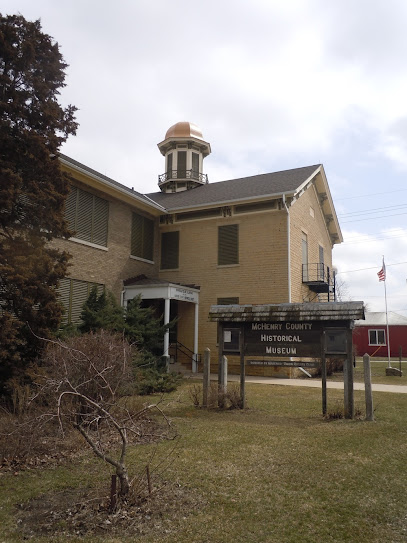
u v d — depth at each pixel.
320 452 7.08
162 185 30.81
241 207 22.58
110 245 21.12
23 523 4.66
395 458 6.79
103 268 20.61
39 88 10.98
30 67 11.19
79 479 5.91
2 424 7.38
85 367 7.95
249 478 5.92
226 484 5.70
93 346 8.44
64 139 11.55
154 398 12.45
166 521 4.65
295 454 6.98
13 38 10.96
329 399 12.73
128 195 21.47
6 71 10.99
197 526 4.54
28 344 10.47
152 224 24.41
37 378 9.23
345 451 7.16
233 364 21.66
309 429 8.73
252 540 4.26
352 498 5.26
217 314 11.39
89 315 15.57
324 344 10.37
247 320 11.02
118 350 8.77
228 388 12.62
